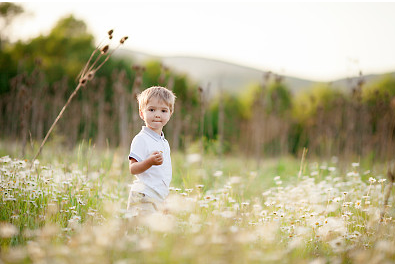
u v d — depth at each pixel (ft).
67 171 16.06
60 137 24.00
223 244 7.87
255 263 7.59
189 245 7.93
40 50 72.28
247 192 18.22
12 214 10.55
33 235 8.91
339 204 13.51
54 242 8.43
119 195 14.85
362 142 29.89
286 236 10.38
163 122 10.90
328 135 32.07
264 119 33.94
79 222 10.76
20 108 28.45
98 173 16.56
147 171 10.39
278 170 27.71
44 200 11.88
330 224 10.85
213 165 24.93
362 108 30.01
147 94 10.93
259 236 9.79
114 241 7.71
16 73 60.08
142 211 10.05
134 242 8.04
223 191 14.12
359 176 19.89
